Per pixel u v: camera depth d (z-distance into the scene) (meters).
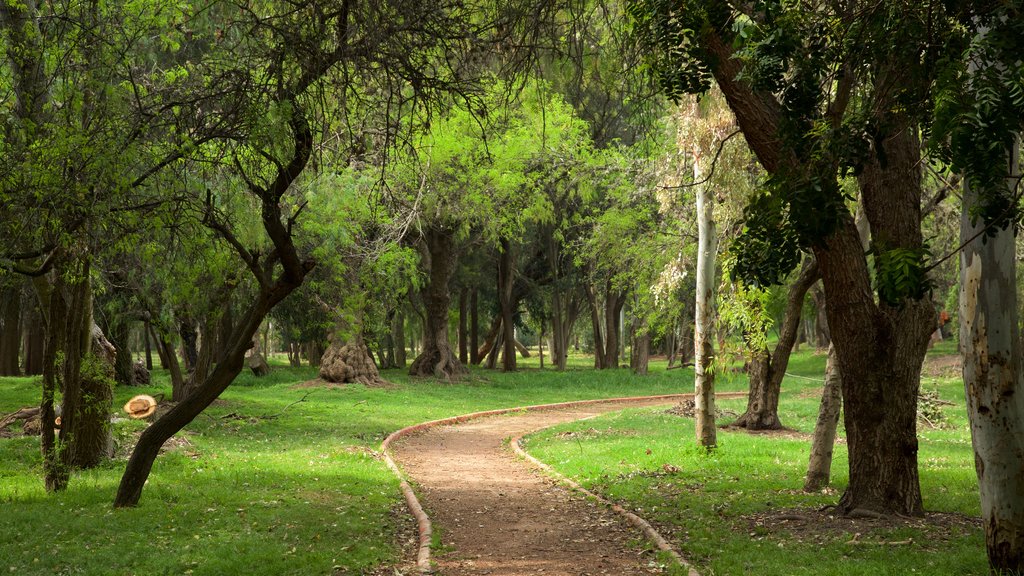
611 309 54.03
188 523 9.98
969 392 7.51
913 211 9.95
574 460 16.72
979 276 7.37
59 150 9.28
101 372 12.90
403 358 58.78
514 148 33.44
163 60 13.12
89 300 13.18
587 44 11.27
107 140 9.66
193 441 18.58
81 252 11.04
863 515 9.87
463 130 31.86
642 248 32.94
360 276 30.98
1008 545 7.26
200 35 10.41
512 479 15.06
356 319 32.44
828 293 10.09
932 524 9.50
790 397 35.12
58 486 12.34
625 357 73.50
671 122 18.66
